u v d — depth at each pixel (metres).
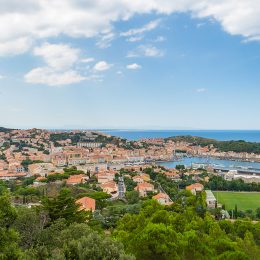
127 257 45.16
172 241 63.62
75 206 88.19
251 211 164.12
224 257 65.50
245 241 77.19
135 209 141.00
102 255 45.38
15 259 40.28
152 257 61.44
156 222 85.06
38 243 50.62
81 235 53.94
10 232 41.78
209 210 154.00
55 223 61.06
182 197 183.38
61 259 44.34
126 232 76.44
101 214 139.25
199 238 72.19
